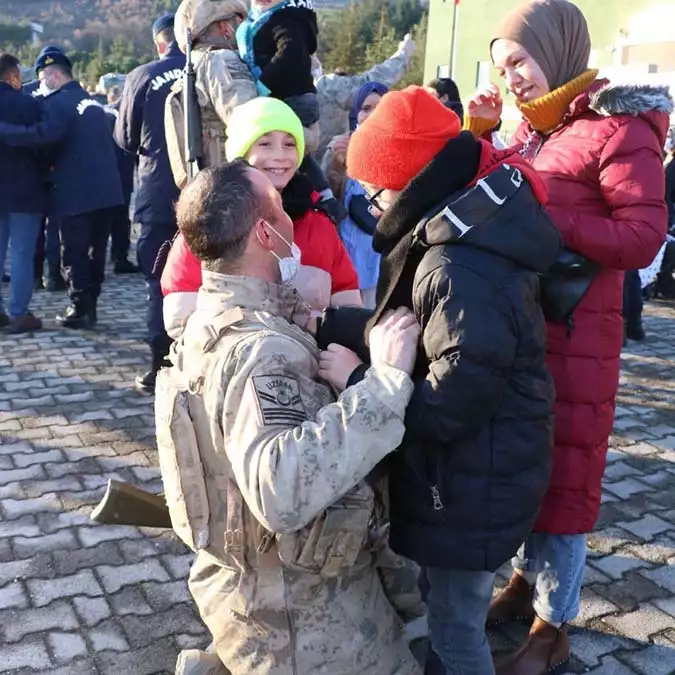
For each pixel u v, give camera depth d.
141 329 6.11
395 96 1.63
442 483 1.61
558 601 2.29
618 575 2.94
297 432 1.39
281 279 1.64
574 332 2.12
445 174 1.53
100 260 6.14
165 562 2.95
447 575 1.77
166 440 1.53
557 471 2.18
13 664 2.39
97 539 3.09
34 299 6.95
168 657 2.44
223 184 1.56
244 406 1.41
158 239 4.32
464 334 1.46
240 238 1.55
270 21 2.76
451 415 1.49
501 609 2.62
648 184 2.00
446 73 21.53
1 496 3.41
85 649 2.47
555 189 2.09
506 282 1.51
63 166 5.71
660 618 2.69
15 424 4.21
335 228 2.44
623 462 3.97
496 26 2.22
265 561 1.50
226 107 2.78
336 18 51.78
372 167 1.62
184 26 3.32
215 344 1.51
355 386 1.46
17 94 5.39
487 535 1.61
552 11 2.12
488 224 1.51
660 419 4.59
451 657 1.81
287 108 2.21
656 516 3.41
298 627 1.52
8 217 5.82
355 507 1.47
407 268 1.62
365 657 1.56
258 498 1.37
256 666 1.54
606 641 2.56
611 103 2.01
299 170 2.70
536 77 2.13
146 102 4.21
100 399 4.60
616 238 1.97
